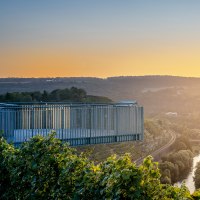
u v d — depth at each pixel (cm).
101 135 4969
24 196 1585
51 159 1530
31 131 4581
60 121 4762
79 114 4859
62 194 1427
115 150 11775
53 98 13712
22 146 1633
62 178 1425
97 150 10788
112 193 1142
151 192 1145
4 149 1741
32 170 1551
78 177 1334
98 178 1241
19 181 1596
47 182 1524
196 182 10512
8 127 4469
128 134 5119
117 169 1182
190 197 1086
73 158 1448
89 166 1338
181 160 12925
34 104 5141
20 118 4544
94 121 4934
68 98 13688
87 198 1257
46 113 4688
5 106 4847
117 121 5059
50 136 1602
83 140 4872
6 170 1652
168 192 1138
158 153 14538
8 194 1639
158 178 1162
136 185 1138
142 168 1167
